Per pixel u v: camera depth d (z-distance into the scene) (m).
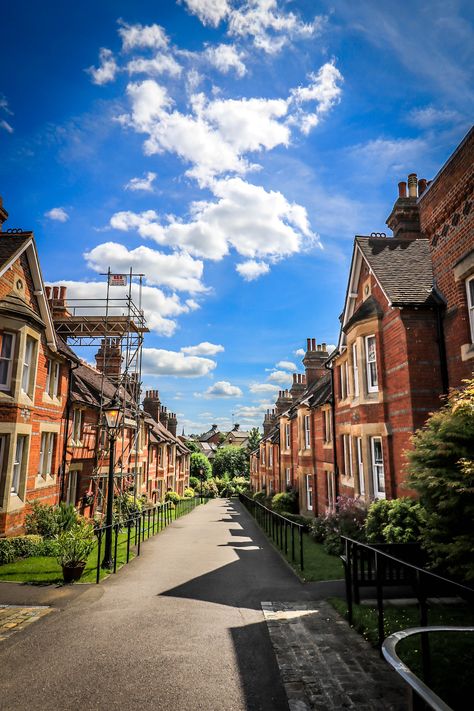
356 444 14.85
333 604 7.80
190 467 68.19
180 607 7.82
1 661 5.59
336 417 18.38
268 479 39.03
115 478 24.53
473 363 10.03
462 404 6.84
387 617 6.80
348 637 6.30
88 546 10.33
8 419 13.41
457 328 10.75
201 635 6.43
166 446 41.94
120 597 8.46
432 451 7.00
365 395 13.75
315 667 5.36
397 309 11.83
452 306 10.94
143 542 15.84
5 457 13.38
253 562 12.14
